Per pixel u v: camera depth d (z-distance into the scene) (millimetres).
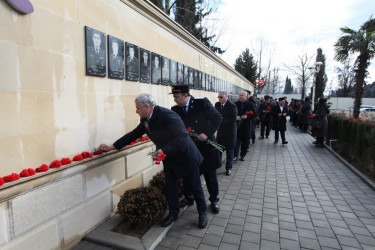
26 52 2012
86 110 2701
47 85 2219
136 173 3621
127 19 3430
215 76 9328
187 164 2818
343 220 3191
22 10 1913
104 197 2957
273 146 8305
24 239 2008
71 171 2404
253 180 4746
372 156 4918
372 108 24266
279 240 2738
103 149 2812
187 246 2607
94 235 2666
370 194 4043
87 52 2648
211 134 3164
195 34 18422
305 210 3467
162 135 2715
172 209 2963
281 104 8297
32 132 2092
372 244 2686
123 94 3350
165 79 4613
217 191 3381
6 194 1811
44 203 2180
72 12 2471
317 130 7887
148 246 2486
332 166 5746
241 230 2932
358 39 10008
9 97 1898
